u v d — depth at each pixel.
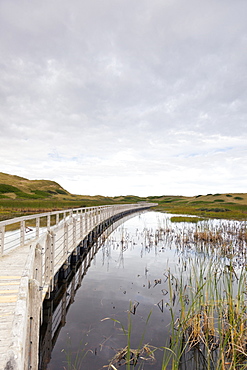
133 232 19.50
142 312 5.77
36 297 3.04
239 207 48.66
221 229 18.03
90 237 14.58
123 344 4.50
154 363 3.96
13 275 5.50
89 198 158.88
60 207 49.50
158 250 12.59
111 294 6.93
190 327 4.77
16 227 19.28
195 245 13.41
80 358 4.07
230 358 4.01
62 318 5.51
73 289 7.37
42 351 4.28
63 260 7.80
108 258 11.05
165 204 97.50
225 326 4.65
